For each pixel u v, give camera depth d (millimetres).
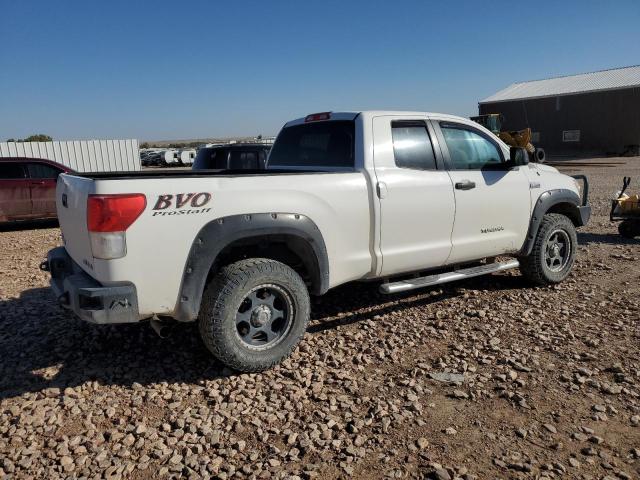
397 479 2855
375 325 5094
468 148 5496
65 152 25688
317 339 4762
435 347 4566
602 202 14031
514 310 5430
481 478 2846
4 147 24484
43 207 12797
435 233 5090
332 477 2877
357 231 4574
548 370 4062
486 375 4004
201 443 3193
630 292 5910
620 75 44156
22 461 3004
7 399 3729
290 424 3385
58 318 5363
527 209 5852
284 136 5668
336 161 4930
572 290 6074
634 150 40062
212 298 3828
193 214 3715
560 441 3166
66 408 3600
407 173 4852
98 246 3502
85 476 2896
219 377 4016
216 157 11328
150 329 5004
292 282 4090
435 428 3324
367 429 3320
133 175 4691
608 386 3742
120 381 4000
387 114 4914
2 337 4883
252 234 3930
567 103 44500
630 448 3086
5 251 9555
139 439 3221
